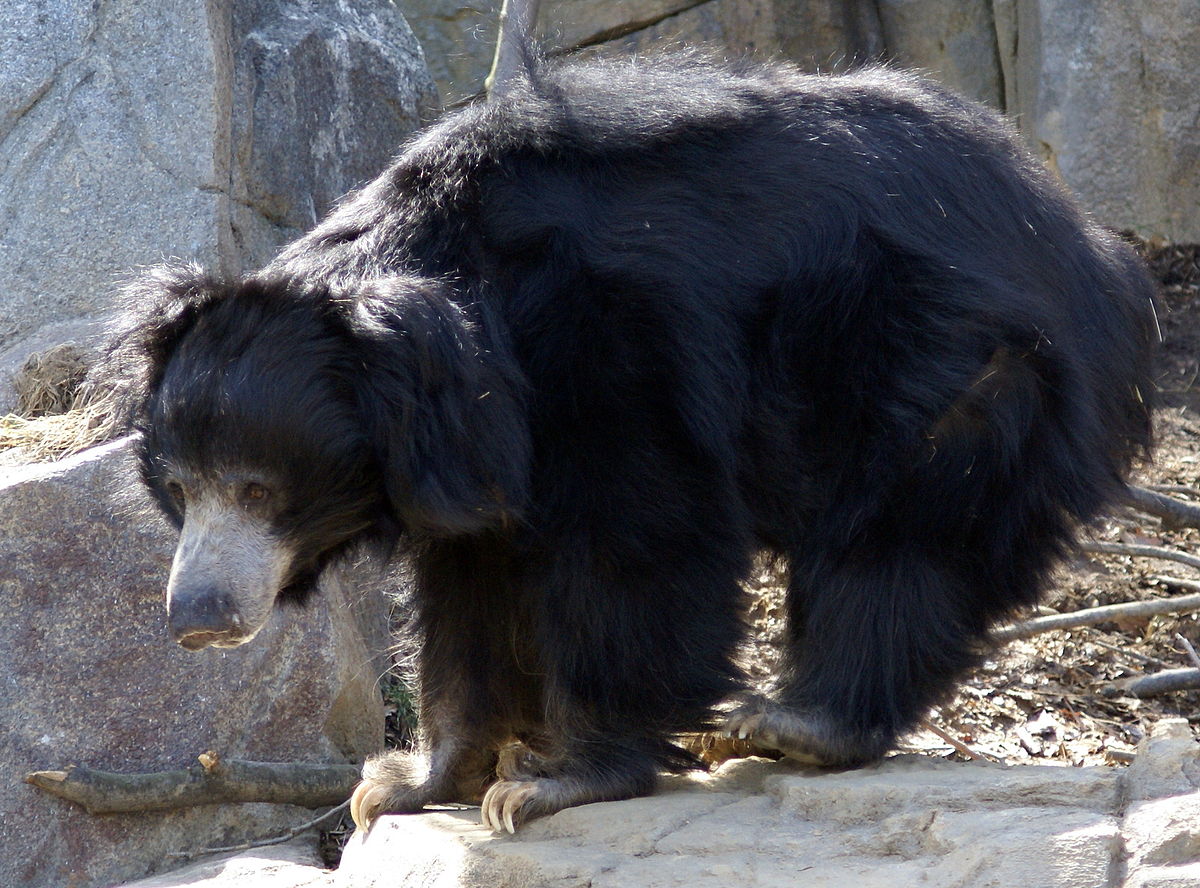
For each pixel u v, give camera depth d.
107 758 8.18
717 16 18.47
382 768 7.58
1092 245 7.82
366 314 6.11
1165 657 10.73
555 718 6.95
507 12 11.13
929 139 7.31
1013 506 7.07
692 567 6.73
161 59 11.59
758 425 7.02
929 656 7.08
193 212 11.44
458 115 7.25
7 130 11.71
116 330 6.93
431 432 6.12
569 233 6.70
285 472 6.15
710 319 6.76
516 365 6.51
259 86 12.20
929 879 5.12
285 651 8.65
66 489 8.25
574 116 6.97
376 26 13.77
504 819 6.45
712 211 6.89
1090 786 5.73
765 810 6.20
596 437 6.59
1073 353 7.20
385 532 6.62
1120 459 7.83
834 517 7.11
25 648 8.14
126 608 8.32
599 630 6.71
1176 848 5.04
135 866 8.11
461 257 6.67
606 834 6.12
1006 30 17.66
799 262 6.92
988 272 7.00
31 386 10.70
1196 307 15.68
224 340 6.18
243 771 8.23
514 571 7.15
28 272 11.54
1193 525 10.66
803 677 7.24
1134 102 16.08
